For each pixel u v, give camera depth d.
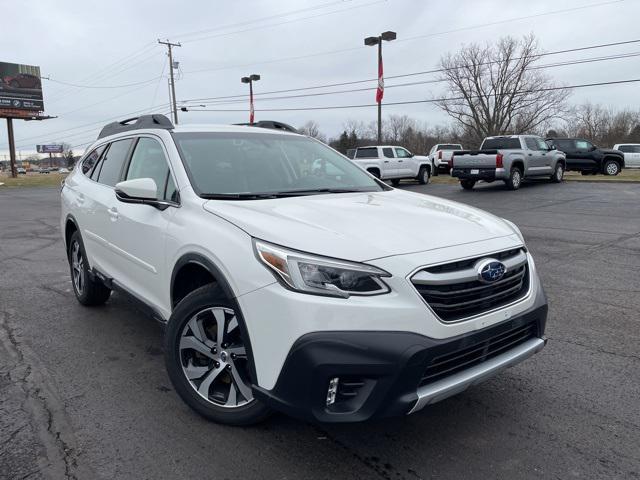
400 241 2.74
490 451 2.92
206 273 3.37
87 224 5.02
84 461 2.85
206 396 3.18
